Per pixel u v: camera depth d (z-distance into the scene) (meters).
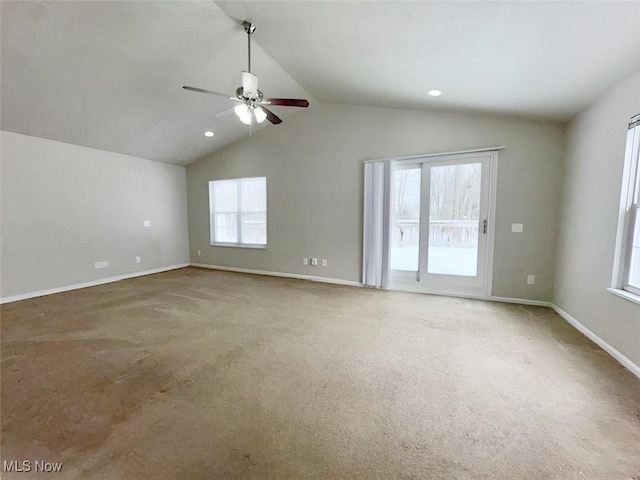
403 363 2.35
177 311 3.62
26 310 3.66
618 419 1.70
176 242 6.55
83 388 2.03
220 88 4.00
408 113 4.30
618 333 2.38
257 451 1.49
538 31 1.96
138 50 3.06
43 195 4.37
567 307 3.27
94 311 3.62
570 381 2.09
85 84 3.41
